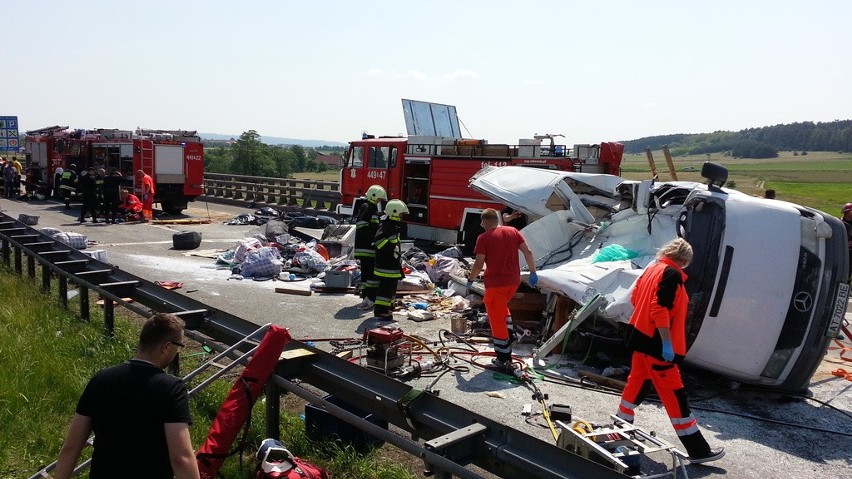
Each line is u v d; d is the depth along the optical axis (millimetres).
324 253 13461
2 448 4676
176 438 2859
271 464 3916
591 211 9727
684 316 5086
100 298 9531
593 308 7164
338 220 20219
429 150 16125
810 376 6594
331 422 4969
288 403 6051
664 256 5191
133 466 2850
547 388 6688
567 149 14102
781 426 6020
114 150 24047
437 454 3426
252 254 12336
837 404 6695
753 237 6523
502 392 6520
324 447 4902
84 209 19812
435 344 8094
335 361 4777
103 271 7988
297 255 12859
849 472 5098
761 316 6391
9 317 7391
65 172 24172
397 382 4262
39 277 10922
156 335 2990
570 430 4414
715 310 6488
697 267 6641
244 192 28531
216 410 5477
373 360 6805
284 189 26156
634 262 7551
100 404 2896
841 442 5695
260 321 9023
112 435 2867
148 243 16109
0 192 29922
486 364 7324
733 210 6723
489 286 6906
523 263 8938
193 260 13844
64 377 5789
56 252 9352
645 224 8016
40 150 28922
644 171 78625
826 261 6414
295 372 4926
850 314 10555
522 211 10023
